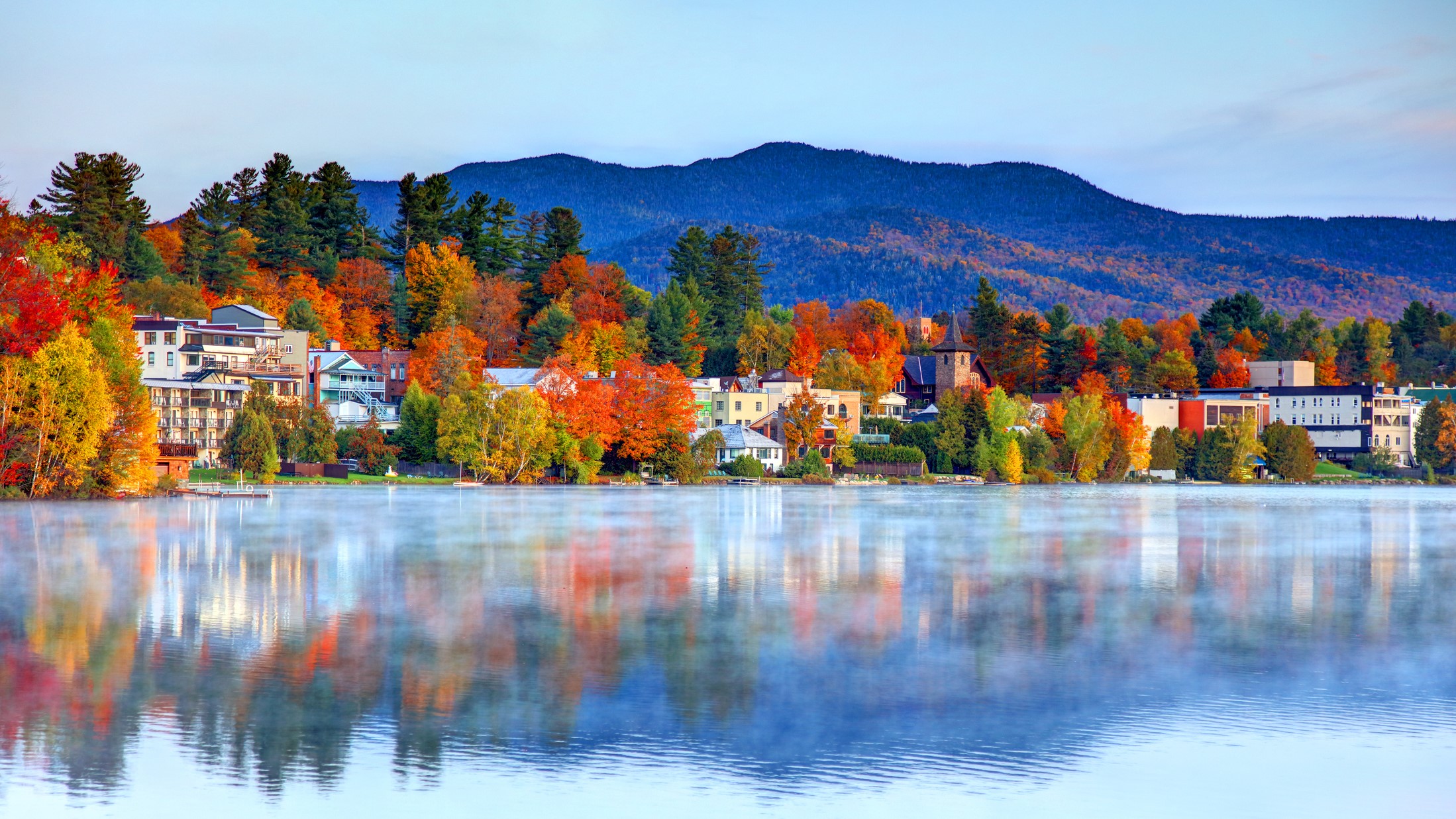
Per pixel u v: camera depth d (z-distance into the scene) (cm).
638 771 7762
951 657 11088
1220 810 7200
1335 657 11262
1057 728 8738
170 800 7238
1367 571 18325
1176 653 11400
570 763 7925
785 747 8262
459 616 13150
